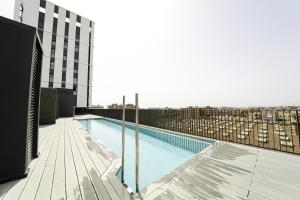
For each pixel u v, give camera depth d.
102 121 18.41
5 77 2.74
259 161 3.93
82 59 34.41
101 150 4.96
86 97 34.56
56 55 31.00
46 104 11.76
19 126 2.88
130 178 4.41
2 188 2.53
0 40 2.71
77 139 6.62
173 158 6.34
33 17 29.20
